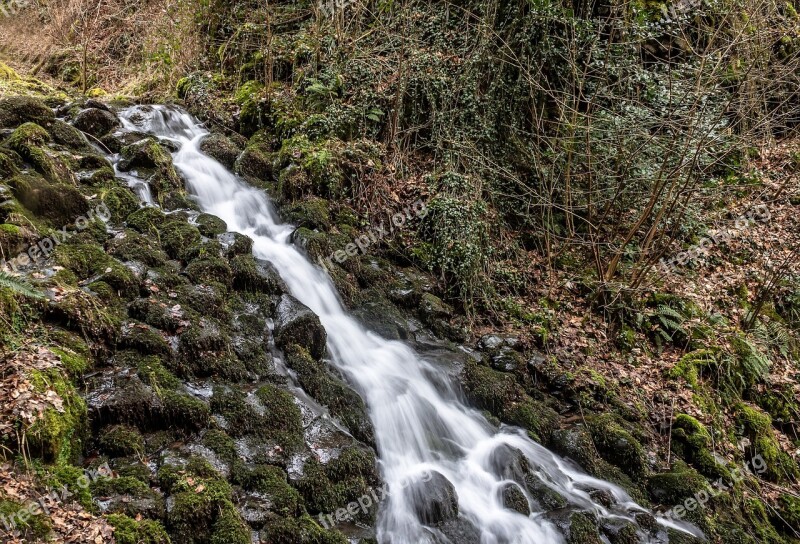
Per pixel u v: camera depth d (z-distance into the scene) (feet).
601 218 30.68
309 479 14.39
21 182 17.08
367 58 31.73
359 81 30.78
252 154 26.58
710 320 28.99
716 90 29.60
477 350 24.00
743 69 32.91
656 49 34.76
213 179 24.80
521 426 20.80
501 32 30.81
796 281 31.71
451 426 19.65
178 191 22.79
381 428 18.24
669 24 34.35
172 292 17.22
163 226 19.99
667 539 18.10
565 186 29.30
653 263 27.32
